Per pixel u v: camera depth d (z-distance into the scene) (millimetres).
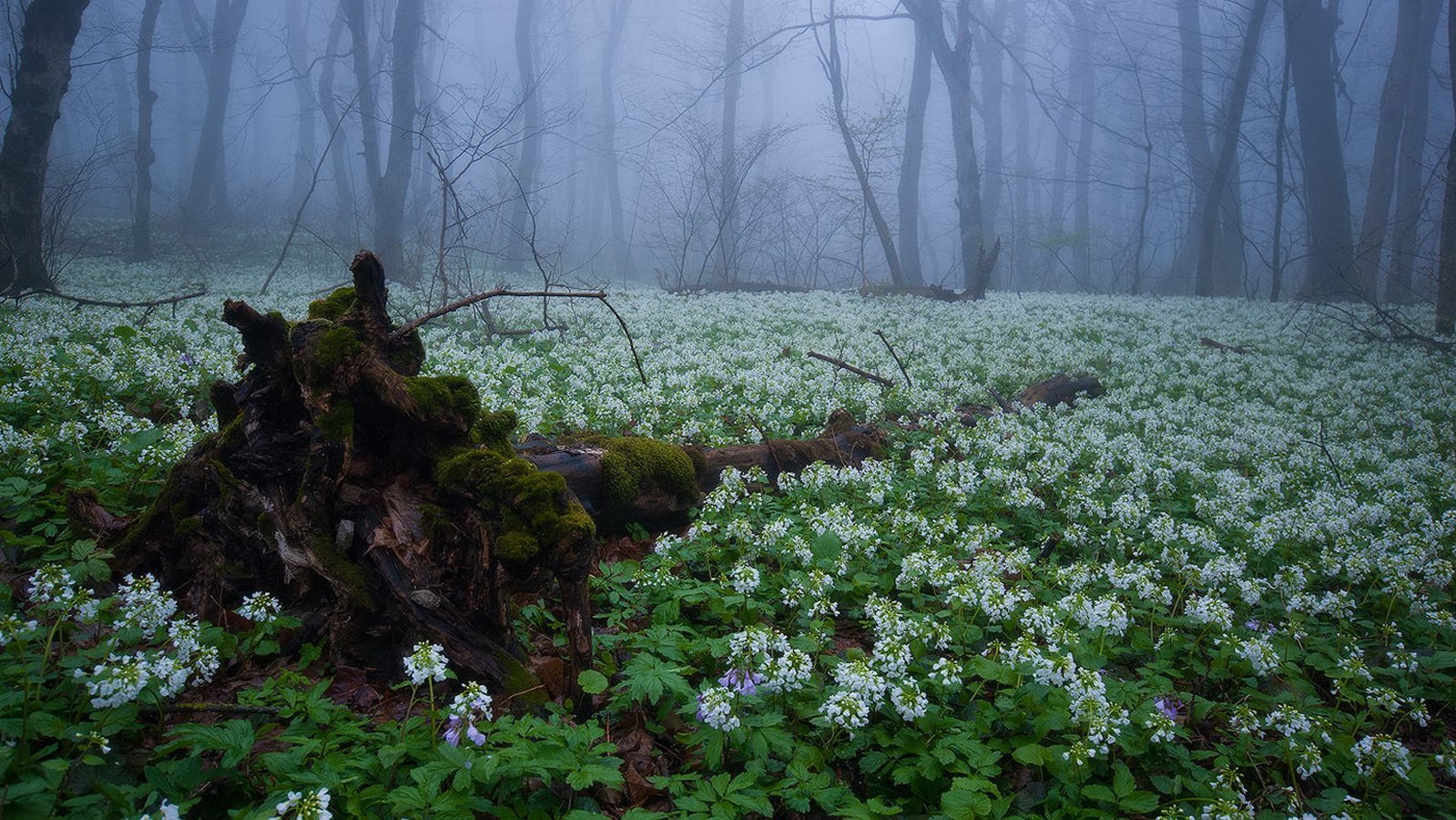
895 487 7676
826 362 14445
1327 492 9094
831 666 4488
